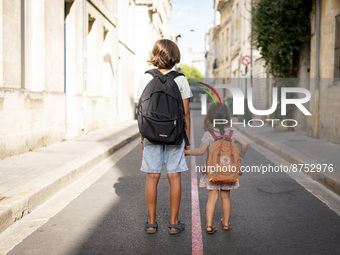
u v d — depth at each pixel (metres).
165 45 3.69
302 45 13.17
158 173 3.76
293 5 12.52
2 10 7.21
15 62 7.77
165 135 3.46
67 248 3.45
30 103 8.30
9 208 4.08
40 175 5.72
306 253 3.36
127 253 3.33
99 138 11.23
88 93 13.59
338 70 10.59
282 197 5.29
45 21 9.16
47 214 4.46
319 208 4.77
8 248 3.46
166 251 3.38
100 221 4.21
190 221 4.23
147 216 4.39
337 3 10.78
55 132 9.82
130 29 21.94
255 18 14.27
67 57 11.35
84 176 6.63
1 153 7.14
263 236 3.78
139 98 3.63
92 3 13.05
